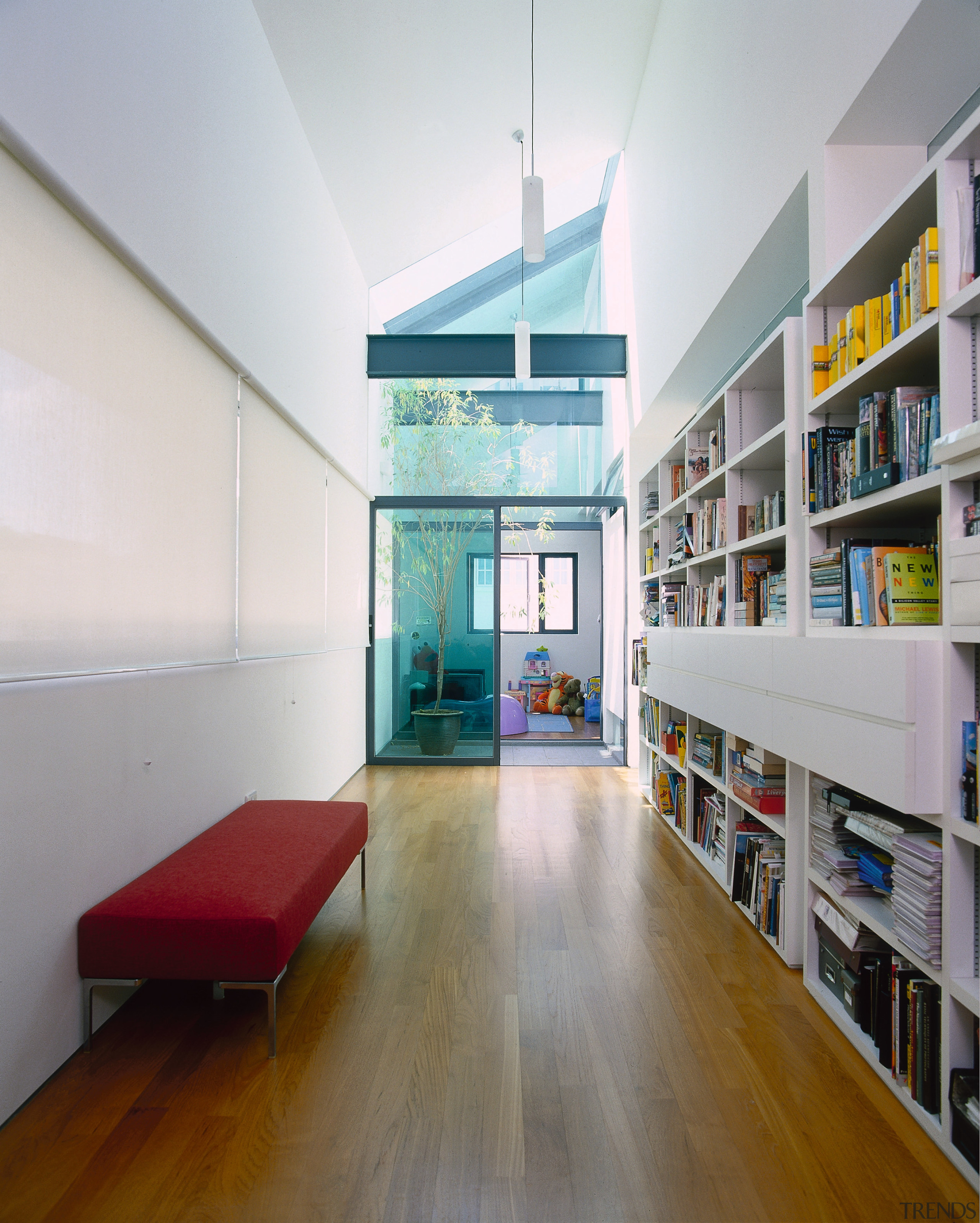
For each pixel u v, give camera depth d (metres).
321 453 4.50
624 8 4.40
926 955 1.61
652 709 4.80
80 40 1.84
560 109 5.05
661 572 4.61
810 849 2.30
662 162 4.62
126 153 2.07
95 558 1.97
